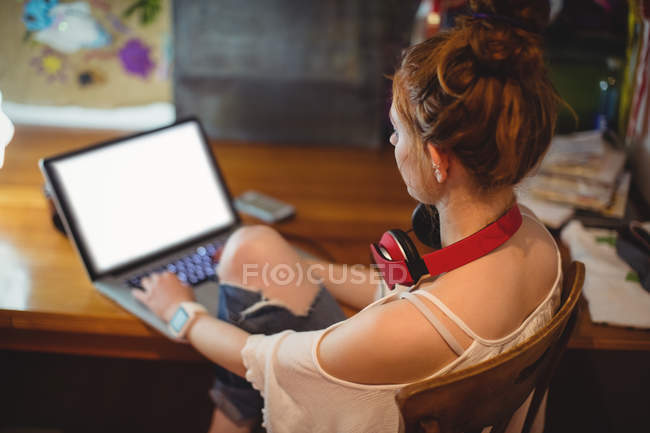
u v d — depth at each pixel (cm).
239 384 97
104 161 115
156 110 173
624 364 140
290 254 93
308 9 155
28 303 101
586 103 147
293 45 158
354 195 143
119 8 158
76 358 172
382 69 159
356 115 163
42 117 168
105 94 167
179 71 162
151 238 116
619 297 105
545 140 65
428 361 65
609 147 145
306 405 72
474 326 65
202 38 159
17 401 159
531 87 61
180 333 92
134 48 162
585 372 146
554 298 75
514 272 69
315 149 166
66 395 161
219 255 117
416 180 70
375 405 68
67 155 112
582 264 80
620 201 132
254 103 163
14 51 159
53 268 111
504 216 70
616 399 143
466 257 69
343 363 67
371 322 66
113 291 105
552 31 144
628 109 146
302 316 90
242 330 87
